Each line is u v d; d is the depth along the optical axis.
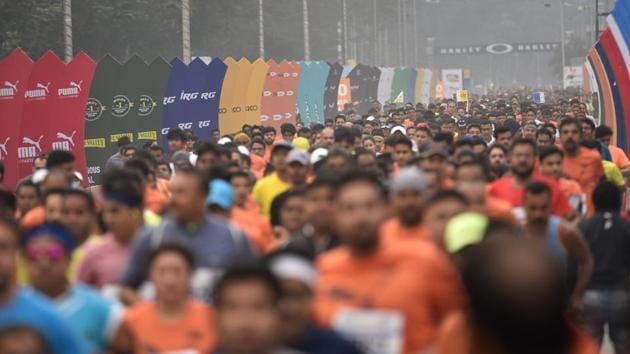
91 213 22.64
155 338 17.00
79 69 48.56
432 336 15.82
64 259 16.41
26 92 48.34
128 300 19.06
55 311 14.09
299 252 16.52
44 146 48.62
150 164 35.50
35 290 16.47
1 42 96.81
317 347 13.45
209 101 59.72
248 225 24.53
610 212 25.19
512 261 9.15
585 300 25.02
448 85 181.75
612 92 59.34
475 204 21.05
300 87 85.19
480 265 9.27
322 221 19.94
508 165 34.94
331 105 94.81
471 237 16.00
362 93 114.81
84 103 48.81
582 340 9.90
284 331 13.43
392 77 129.62
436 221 18.34
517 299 9.06
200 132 59.47
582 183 34.94
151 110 54.00
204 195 19.34
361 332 15.73
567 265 23.70
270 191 30.92
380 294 15.75
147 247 19.28
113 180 20.38
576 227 25.45
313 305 15.17
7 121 48.22
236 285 11.88
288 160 29.86
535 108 88.44
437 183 28.17
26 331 11.53
